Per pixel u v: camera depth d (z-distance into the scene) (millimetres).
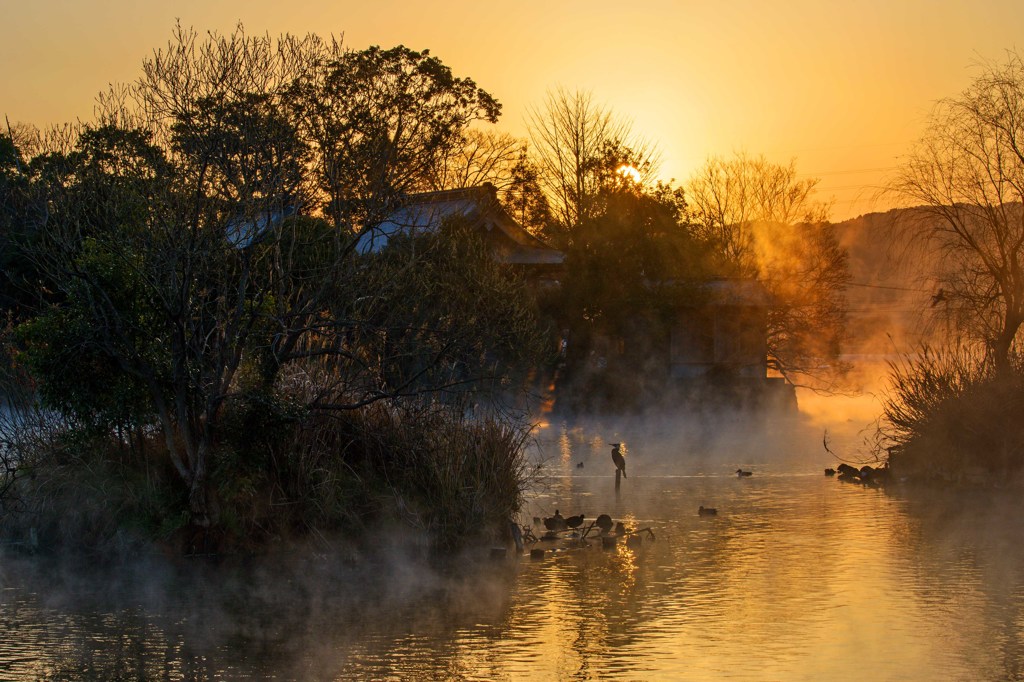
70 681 9484
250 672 9688
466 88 21781
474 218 28625
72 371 14406
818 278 56000
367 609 11844
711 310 47938
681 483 22438
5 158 16953
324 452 14992
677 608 11664
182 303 13844
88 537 14641
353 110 16297
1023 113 26344
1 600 12406
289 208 15445
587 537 15852
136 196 14062
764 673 9391
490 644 10414
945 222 27422
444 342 15266
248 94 14391
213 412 14320
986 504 19203
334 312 14688
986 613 11305
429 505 15000
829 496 20391
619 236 42062
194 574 13633
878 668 9484
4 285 17875
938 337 27125
